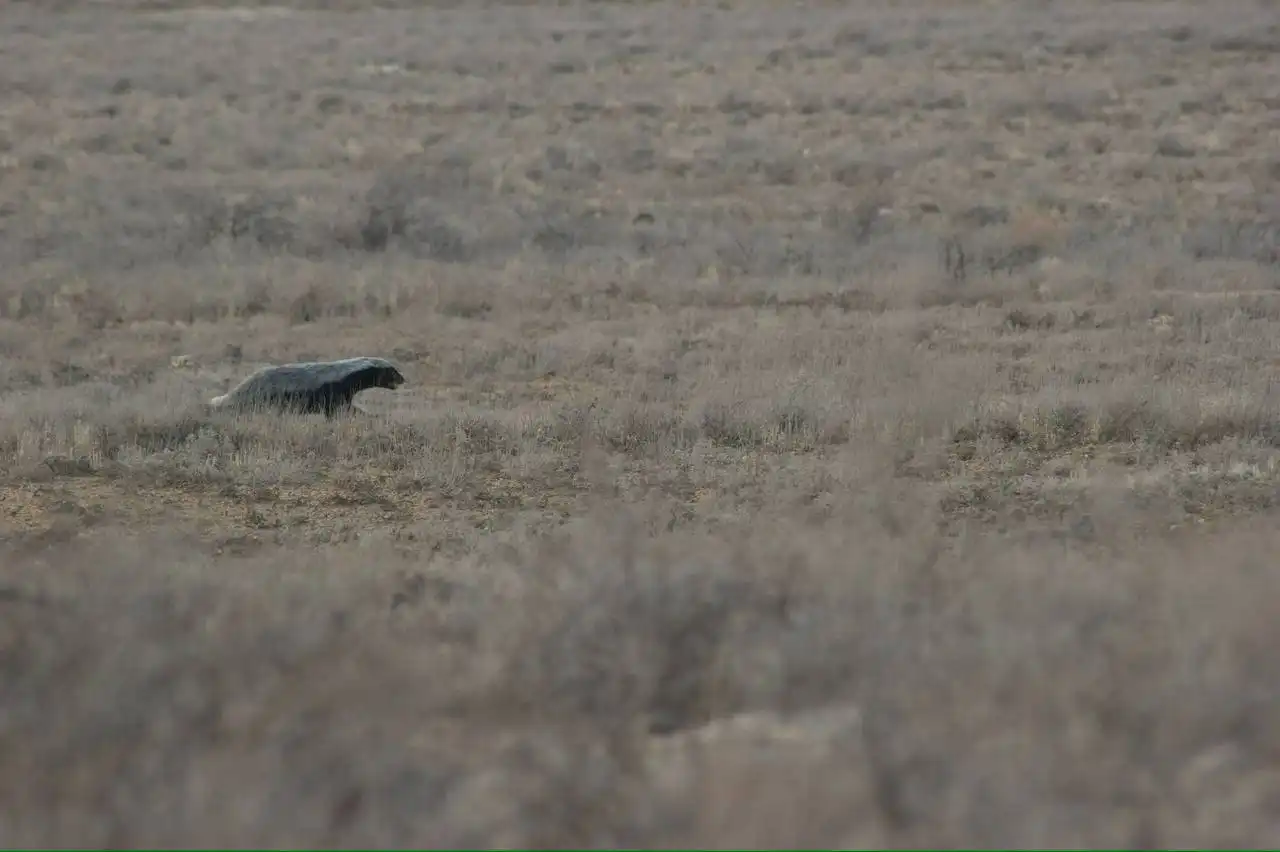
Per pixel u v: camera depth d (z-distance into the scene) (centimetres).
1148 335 6188
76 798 1520
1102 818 1446
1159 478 3788
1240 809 1473
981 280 7638
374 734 1691
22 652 1994
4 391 5506
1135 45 14400
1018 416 4491
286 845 1422
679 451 4206
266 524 3534
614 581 2258
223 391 5388
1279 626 1972
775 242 8888
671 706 1884
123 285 7700
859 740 1608
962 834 1418
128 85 13275
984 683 1758
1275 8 15862
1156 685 1750
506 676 1909
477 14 16725
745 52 14488
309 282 7638
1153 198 9875
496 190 10212
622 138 11575
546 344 6172
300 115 12338
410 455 4216
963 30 15212
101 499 3781
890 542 2619
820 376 5288
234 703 1742
